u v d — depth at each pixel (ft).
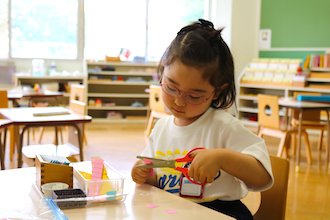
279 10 22.02
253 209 4.55
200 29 3.51
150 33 23.38
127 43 23.11
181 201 3.16
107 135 18.17
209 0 23.84
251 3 22.41
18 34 21.15
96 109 22.53
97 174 3.39
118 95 22.47
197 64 3.21
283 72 20.57
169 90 3.39
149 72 22.98
